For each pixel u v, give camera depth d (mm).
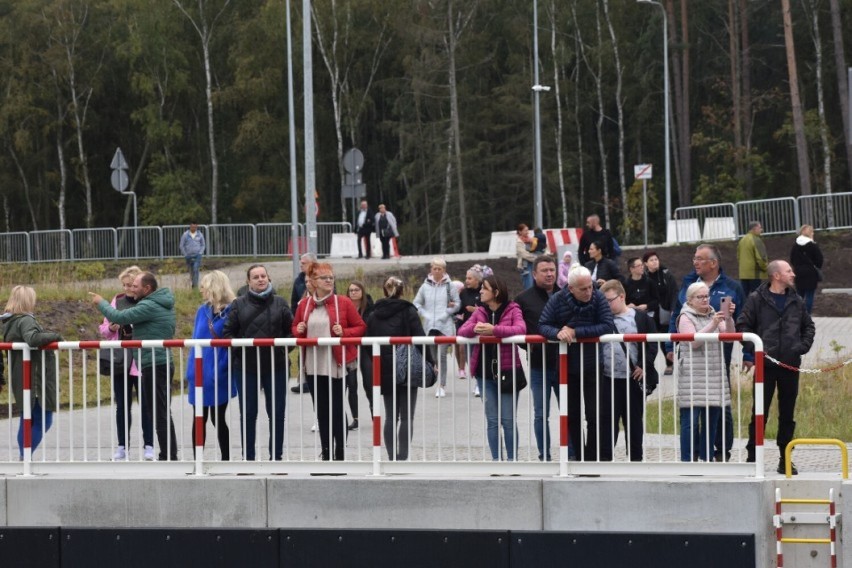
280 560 15078
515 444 15453
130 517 15445
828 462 16969
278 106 88125
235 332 16578
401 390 16359
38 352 16062
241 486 15258
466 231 84000
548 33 84312
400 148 86438
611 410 14883
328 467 15305
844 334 31188
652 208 79250
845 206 50750
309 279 16719
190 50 88312
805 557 14570
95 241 59438
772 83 85562
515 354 15297
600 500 14641
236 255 57375
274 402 15477
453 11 84188
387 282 17781
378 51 87938
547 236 39219
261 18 84750
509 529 14781
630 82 86062
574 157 85875
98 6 86938
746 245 32281
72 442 15742
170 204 86188
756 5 82125
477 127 85500
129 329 17281
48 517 15562
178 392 23656
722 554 14297
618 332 16547
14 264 51531
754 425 15344
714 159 80000
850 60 82062
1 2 88562
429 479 14953
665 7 81688
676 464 14688
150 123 86125
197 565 15195
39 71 87688
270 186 88375
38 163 90438
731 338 14516
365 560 14930
